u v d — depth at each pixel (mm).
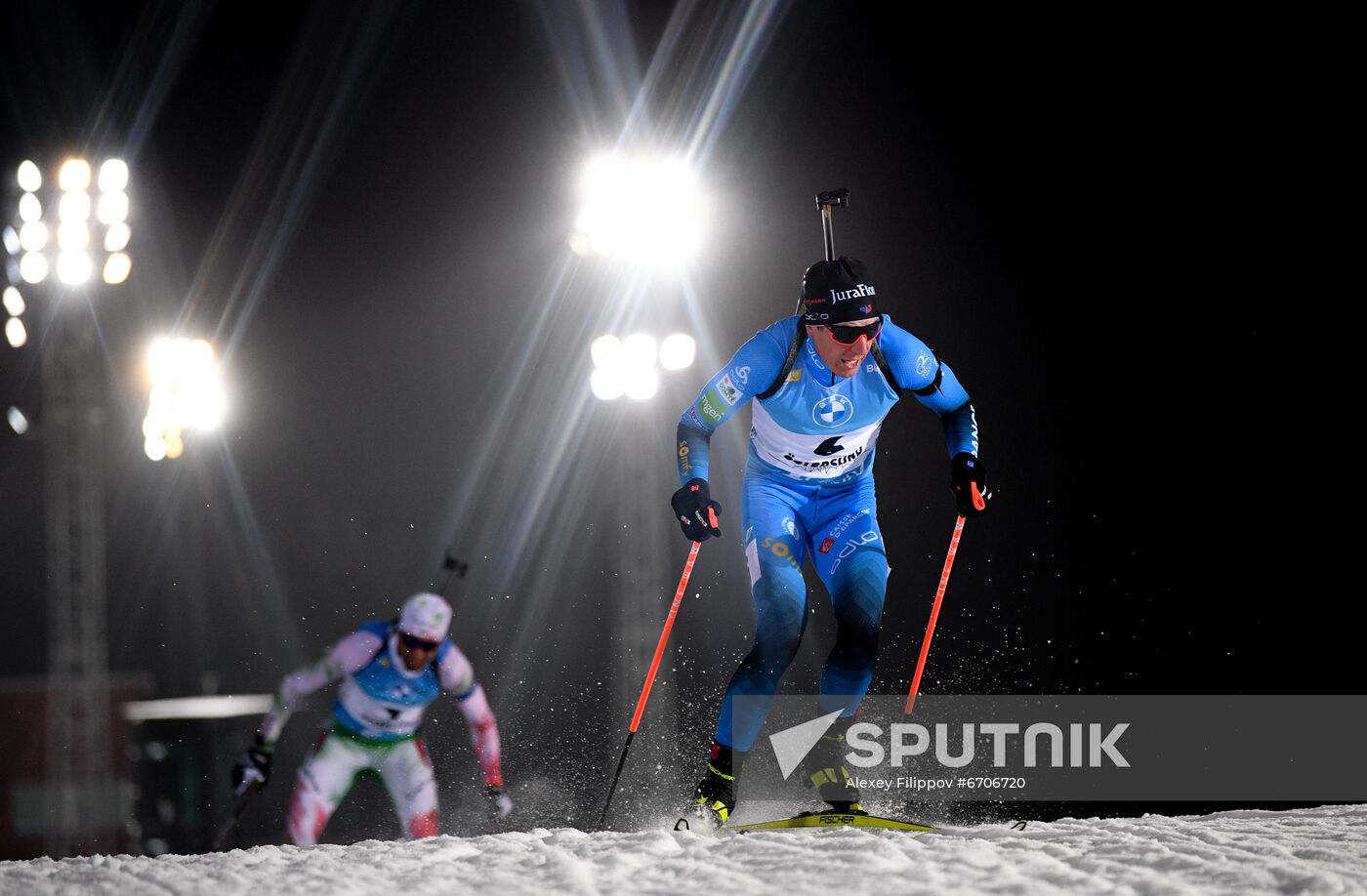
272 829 57438
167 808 55719
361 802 52625
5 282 47531
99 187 46750
